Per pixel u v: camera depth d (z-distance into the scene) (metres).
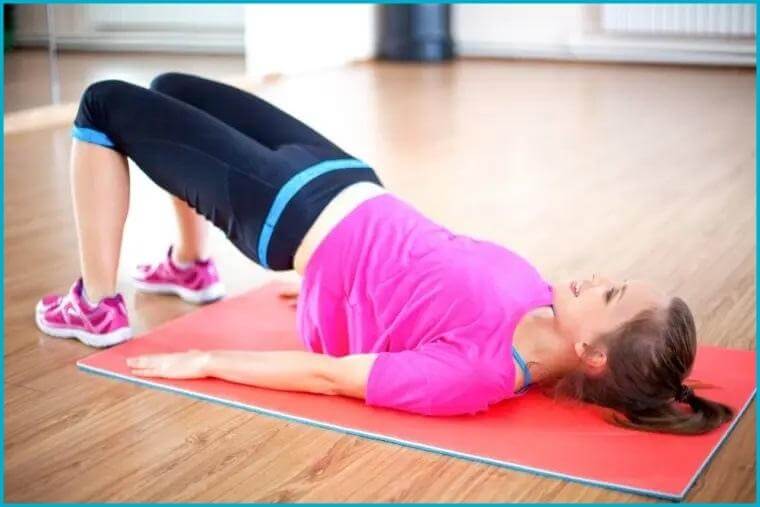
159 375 2.22
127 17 7.81
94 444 1.95
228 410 2.08
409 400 2.02
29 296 2.76
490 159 4.46
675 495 1.74
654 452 1.89
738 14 7.05
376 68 7.33
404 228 2.14
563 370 2.08
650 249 3.15
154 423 2.03
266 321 2.54
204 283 2.70
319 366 2.09
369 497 1.76
